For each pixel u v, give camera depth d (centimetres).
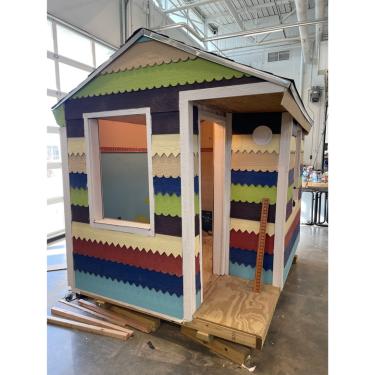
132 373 200
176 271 227
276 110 249
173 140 215
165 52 210
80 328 246
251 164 271
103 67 235
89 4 505
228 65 188
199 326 221
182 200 216
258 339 201
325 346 224
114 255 255
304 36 590
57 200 503
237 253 288
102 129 346
